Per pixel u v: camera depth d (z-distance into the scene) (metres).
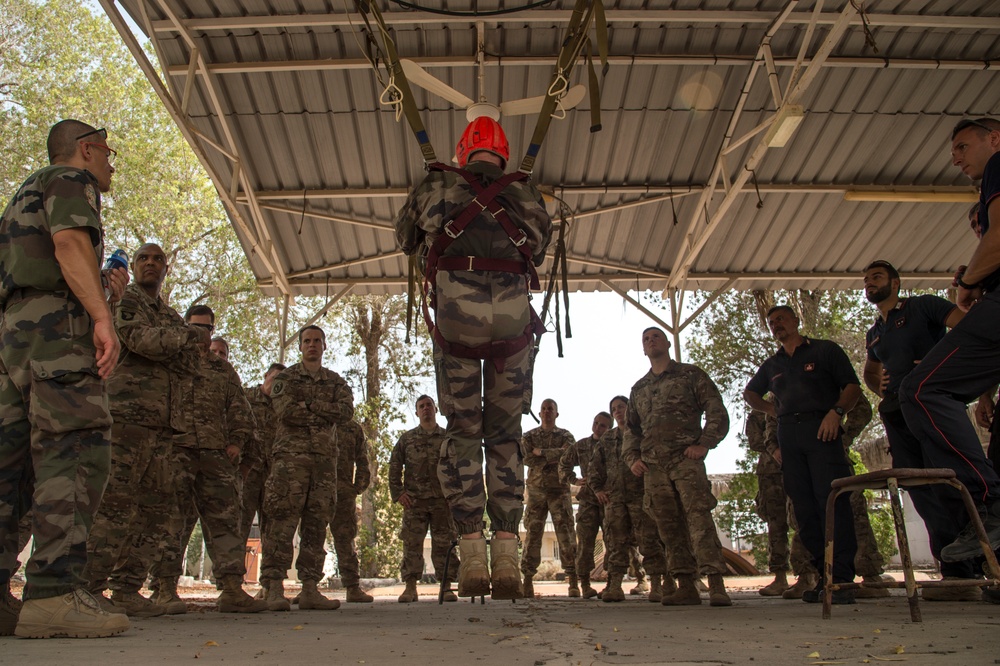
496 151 3.13
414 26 7.43
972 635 2.16
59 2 17.64
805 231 10.56
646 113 8.66
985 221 3.37
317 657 1.85
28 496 2.83
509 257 2.94
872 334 4.93
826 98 8.65
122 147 17.20
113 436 4.16
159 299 4.64
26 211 2.56
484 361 3.05
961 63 8.09
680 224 10.45
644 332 5.84
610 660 1.74
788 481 4.82
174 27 7.34
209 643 2.18
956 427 3.12
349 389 6.12
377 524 18.31
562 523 9.02
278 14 7.28
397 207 9.91
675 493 5.57
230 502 5.04
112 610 3.76
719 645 2.06
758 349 17.64
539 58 7.75
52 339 2.51
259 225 9.51
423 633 2.63
